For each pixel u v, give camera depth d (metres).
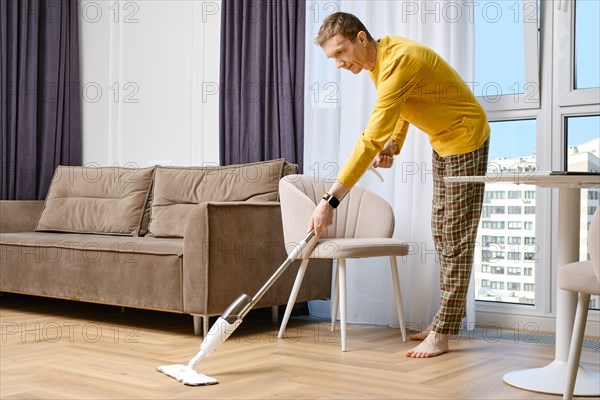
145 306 3.46
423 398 2.20
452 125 2.89
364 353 2.93
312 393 2.24
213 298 3.25
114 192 4.40
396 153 3.10
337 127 3.94
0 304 4.39
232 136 4.30
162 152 4.75
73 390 2.25
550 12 3.55
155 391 2.25
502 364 2.74
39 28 5.01
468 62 3.55
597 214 1.67
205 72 4.55
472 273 3.51
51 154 5.01
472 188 2.93
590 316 3.43
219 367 2.63
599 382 2.37
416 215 3.60
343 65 2.88
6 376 2.44
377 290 3.76
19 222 4.56
